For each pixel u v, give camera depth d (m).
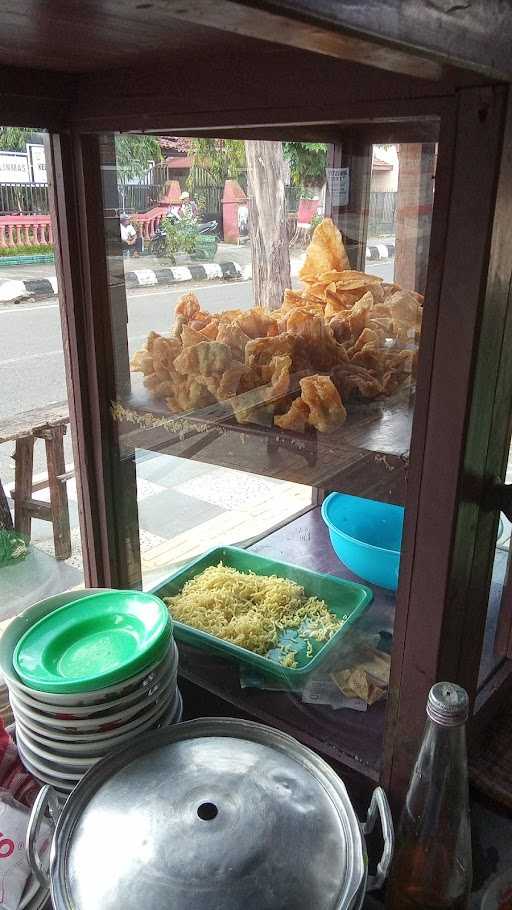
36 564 1.86
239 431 0.87
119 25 0.55
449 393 0.64
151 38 0.61
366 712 0.96
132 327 0.95
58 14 0.50
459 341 0.62
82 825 0.72
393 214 0.78
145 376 0.96
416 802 0.74
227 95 0.72
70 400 1.01
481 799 0.91
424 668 0.76
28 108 0.82
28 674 0.84
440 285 0.61
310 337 0.84
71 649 0.90
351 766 0.89
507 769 0.91
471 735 0.92
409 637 0.76
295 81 0.67
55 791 0.84
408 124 0.65
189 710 1.06
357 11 0.31
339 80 0.64
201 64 0.72
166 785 0.75
